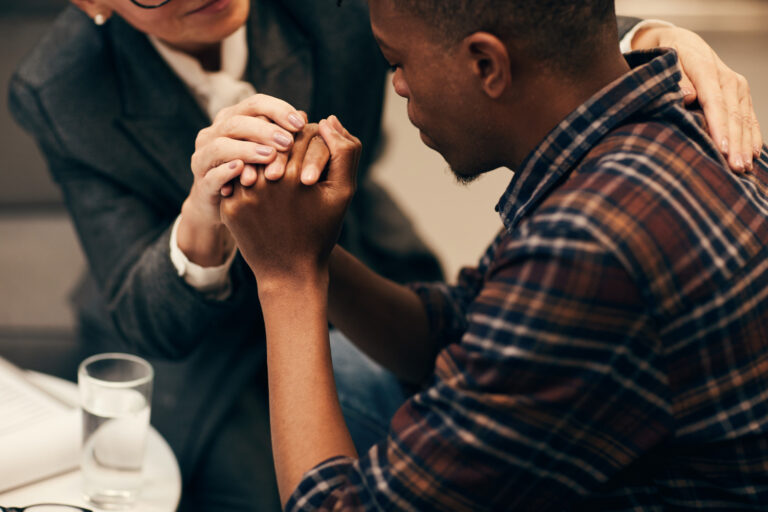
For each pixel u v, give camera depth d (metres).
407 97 1.09
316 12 1.52
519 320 0.97
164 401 1.57
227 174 1.11
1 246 2.19
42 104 1.46
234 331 1.55
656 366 0.98
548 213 0.98
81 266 2.18
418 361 1.32
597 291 0.96
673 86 1.06
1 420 1.27
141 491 1.27
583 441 0.99
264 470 1.54
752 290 1.00
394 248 1.71
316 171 1.10
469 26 1.01
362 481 1.02
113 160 1.47
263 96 1.17
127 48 1.45
